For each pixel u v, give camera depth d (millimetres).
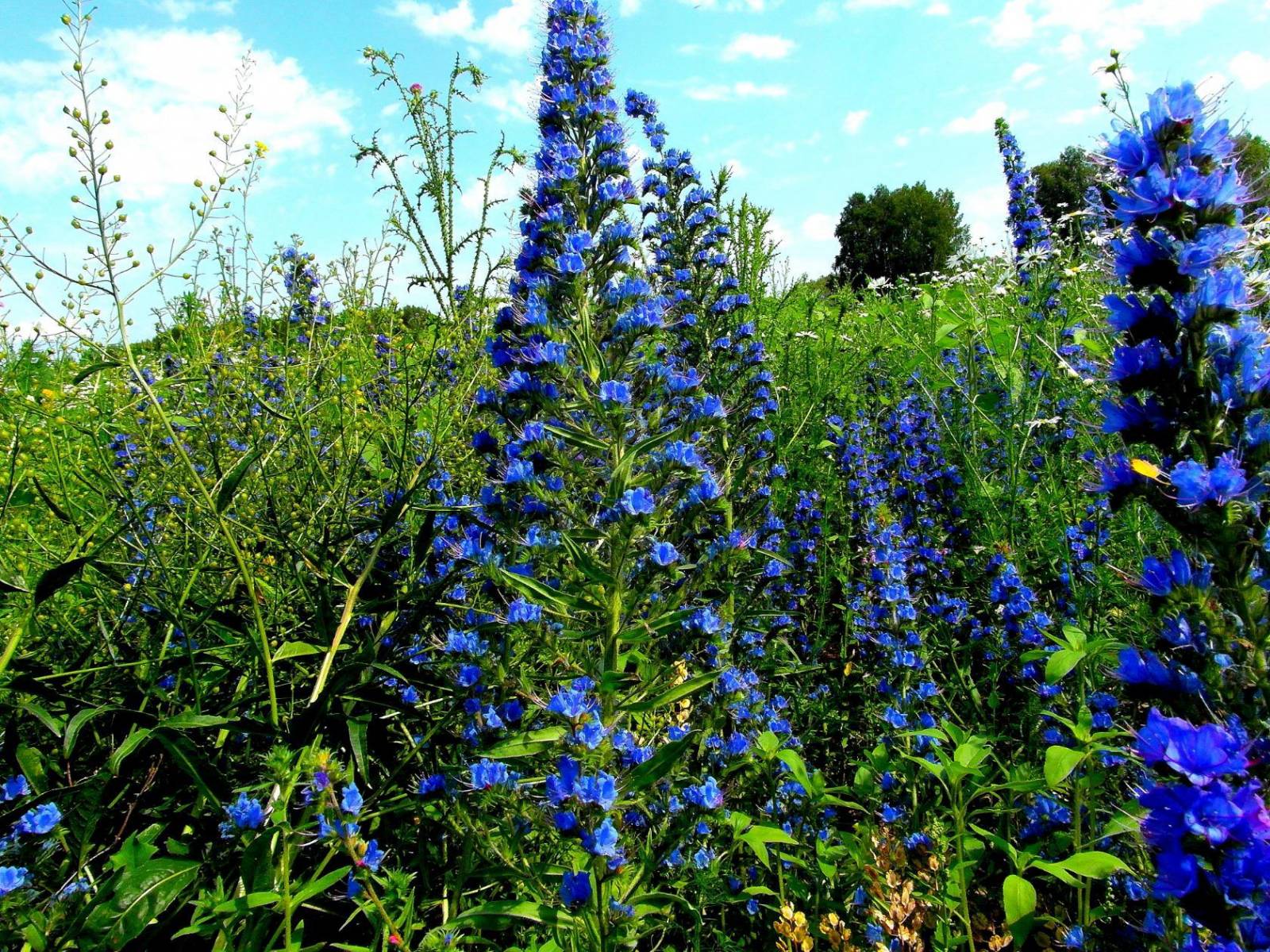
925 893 2918
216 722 2619
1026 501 5465
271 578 3918
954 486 6707
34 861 2393
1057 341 5691
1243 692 1681
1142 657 1814
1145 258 1777
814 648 4996
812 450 6980
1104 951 2713
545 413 3355
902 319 9391
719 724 3412
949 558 5789
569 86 3762
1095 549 4438
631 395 3293
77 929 2188
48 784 2861
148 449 3988
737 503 4918
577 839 2371
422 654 3586
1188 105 1728
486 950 2977
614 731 2748
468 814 2691
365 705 3150
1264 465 1703
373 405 5113
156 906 2303
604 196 3664
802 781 3234
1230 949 1506
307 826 2496
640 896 2607
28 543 3951
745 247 6469
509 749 2545
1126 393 1830
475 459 4312
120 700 3148
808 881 3340
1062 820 3369
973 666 5105
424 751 3244
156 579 3709
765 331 7391
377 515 4098
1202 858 1504
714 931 3059
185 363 4871
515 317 3494
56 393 4164
